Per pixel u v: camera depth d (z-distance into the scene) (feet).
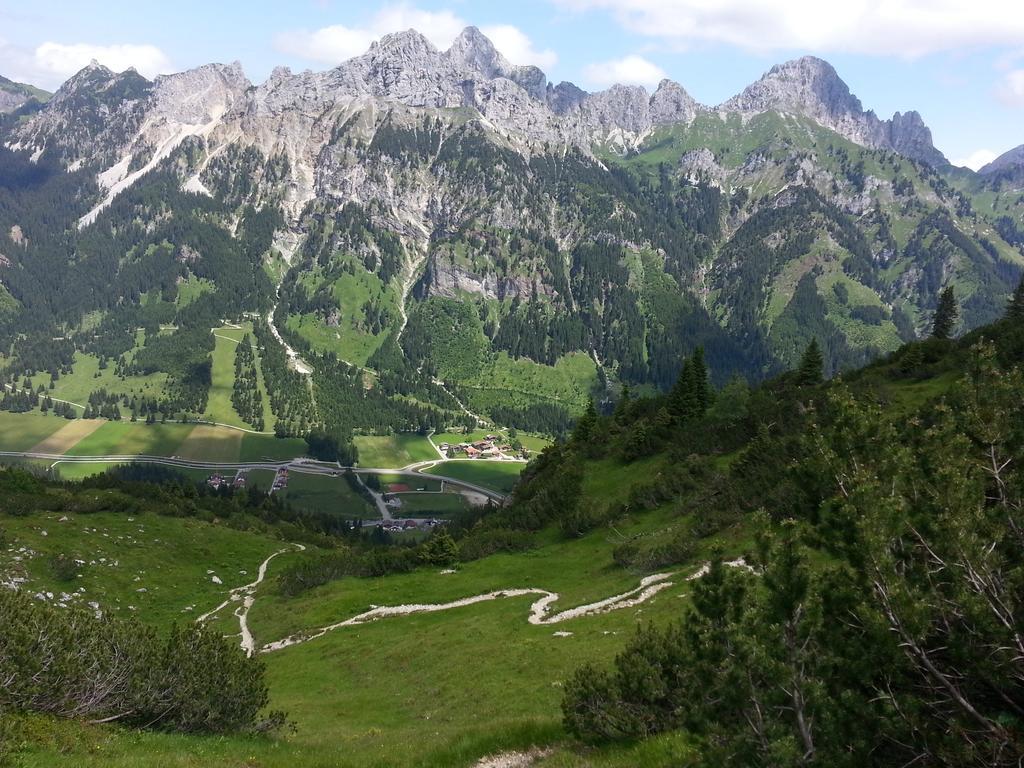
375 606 265.75
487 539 335.06
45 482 470.39
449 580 287.89
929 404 64.64
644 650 80.79
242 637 265.95
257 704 104.68
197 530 419.95
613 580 230.27
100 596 303.68
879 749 44.57
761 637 48.14
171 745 81.46
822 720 44.21
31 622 81.56
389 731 121.70
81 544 346.95
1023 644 42.80
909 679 46.47
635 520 303.27
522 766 73.41
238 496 597.52
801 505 54.90
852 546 47.80
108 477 499.92
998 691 43.37
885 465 53.57
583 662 139.74
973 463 55.72
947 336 429.79
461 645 185.26
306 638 245.24
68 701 81.30
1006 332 306.96
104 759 67.67
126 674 87.51
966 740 42.22
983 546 48.39
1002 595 45.75
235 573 369.09
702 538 234.99
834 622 47.93
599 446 431.84
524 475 508.94
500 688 137.90
